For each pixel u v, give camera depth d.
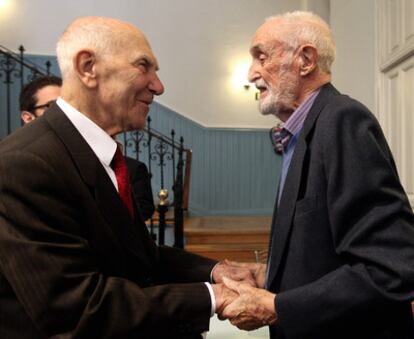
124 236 0.94
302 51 1.02
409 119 2.85
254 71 1.08
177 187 3.44
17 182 0.78
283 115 1.10
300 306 0.86
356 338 0.88
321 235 0.92
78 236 0.84
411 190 2.82
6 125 5.61
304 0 5.87
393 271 0.79
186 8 6.05
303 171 0.97
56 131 0.90
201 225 4.84
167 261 1.30
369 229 0.83
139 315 0.82
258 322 0.92
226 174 6.14
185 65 6.07
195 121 6.06
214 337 1.31
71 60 0.94
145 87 0.99
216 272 1.25
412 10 2.73
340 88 4.14
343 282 0.83
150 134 5.05
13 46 5.68
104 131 0.99
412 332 0.94
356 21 3.72
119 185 1.01
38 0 5.71
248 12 6.14
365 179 0.85
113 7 5.89
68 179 0.86
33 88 1.64
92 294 0.80
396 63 2.99
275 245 1.00
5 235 0.76
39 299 0.75
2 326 0.80
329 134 0.90
